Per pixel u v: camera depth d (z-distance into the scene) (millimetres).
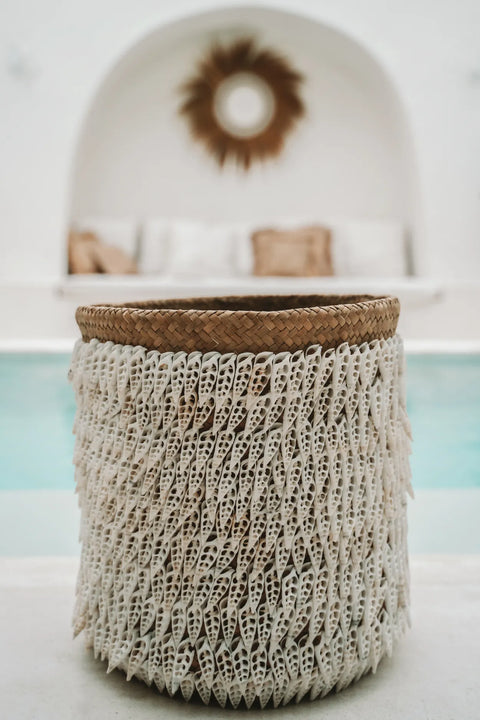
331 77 4848
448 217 4508
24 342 4223
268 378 651
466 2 4457
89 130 4695
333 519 676
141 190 4867
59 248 4363
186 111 4820
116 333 705
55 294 4184
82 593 762
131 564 696
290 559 677
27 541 1259
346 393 679
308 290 4117
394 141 4863
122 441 692
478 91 4488
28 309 4211
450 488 1717
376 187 4906
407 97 4492
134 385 680
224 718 669
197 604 663
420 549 1208
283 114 4840
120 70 4547
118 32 4383
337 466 686
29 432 2477
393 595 748
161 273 4504
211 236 4516
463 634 840
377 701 699
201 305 977
